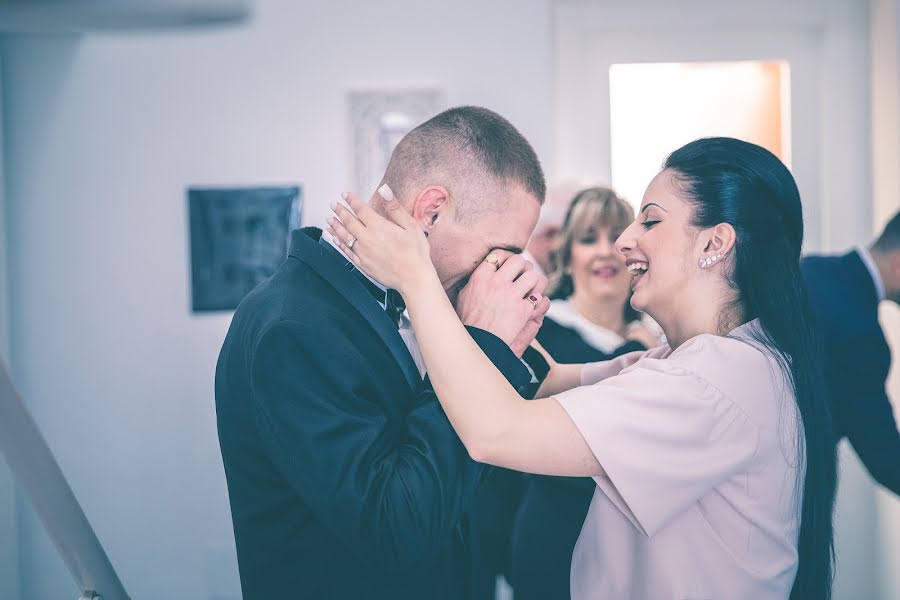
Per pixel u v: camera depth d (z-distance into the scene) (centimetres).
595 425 88
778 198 98
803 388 97
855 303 177
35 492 74
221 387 100
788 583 96
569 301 233
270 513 96
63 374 274
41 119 272
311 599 94
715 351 93
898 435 174
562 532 124
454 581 99
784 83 273
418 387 98
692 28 272
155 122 272
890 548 250
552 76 271
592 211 229
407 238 91
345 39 270
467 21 267
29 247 273
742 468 91
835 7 265
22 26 97
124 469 274
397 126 270
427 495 84
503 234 104
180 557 273
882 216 259
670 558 92
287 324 87
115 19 98
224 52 271
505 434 87
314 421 85
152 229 273
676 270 99
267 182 272
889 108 253
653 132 277
